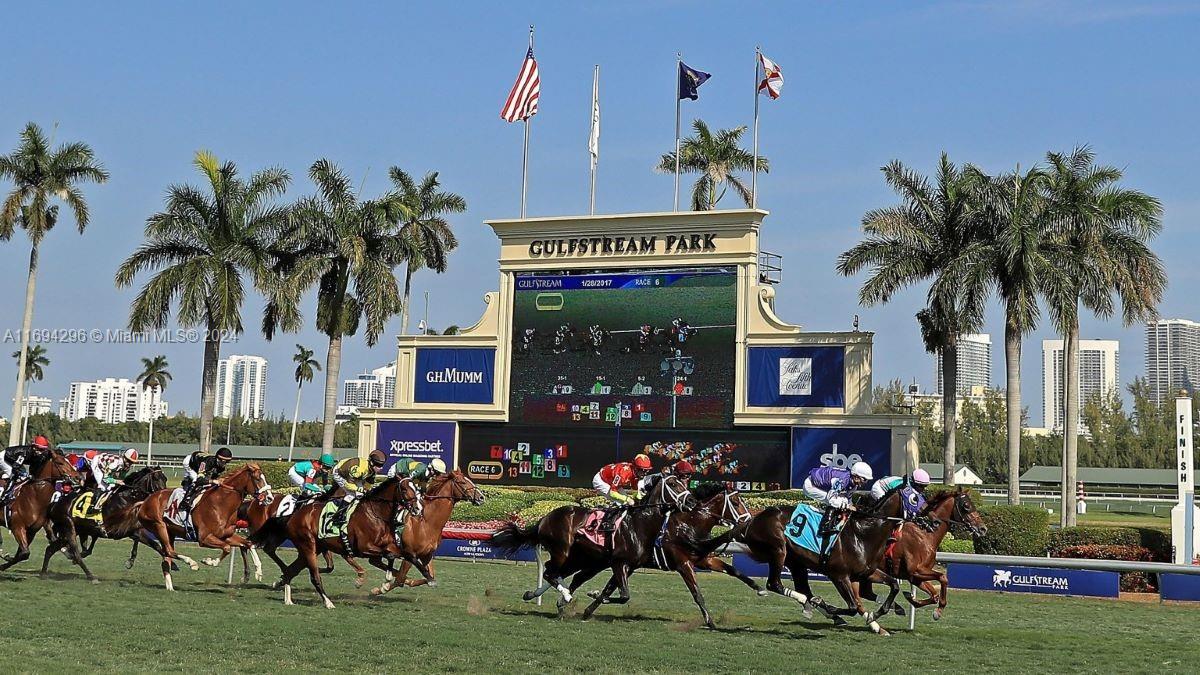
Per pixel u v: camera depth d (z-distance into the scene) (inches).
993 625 681.6
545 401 1385.3
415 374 1465.3
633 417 1339.8
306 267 1546.5
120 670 467.8
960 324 1255.5
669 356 1332.4
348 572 898.1
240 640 547.5
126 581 791.7
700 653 541.3
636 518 652.7
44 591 717.3
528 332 1405.0
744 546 786.8
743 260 1311.5
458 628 603.2
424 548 703.7
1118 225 1317.7
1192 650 588.1
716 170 1792.6
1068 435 1341.0
